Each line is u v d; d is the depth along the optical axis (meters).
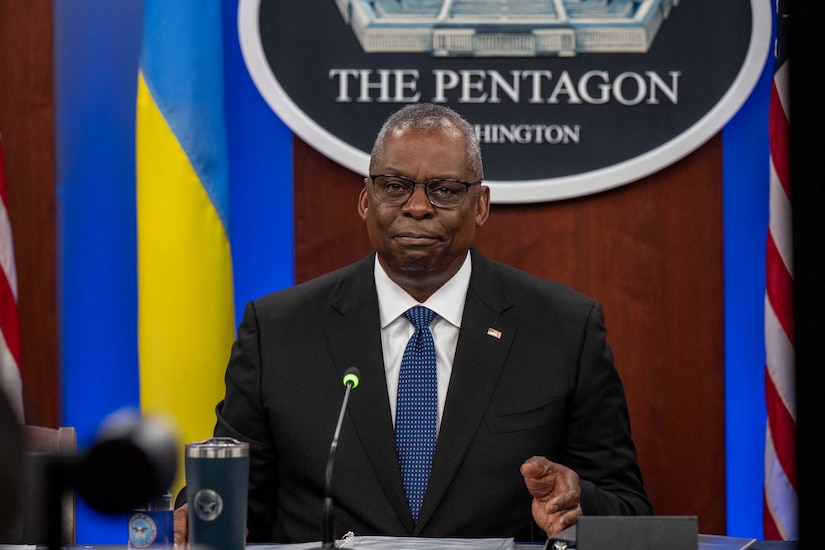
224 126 11.38
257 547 6.30
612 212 12.00
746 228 11.95
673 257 11.99
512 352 8.27
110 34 12.18
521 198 11.80
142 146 11.10
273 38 11.99
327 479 5.74
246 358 8.47
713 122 11.74
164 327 10.96
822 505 10.62
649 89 11.94
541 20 11.98
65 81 12.16
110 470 2.67
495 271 8.76
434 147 8.12
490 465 7.85
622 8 11.95
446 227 8.08
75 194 12.16
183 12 11.12
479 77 12.02
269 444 8.31
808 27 10.54
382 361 8.17
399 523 7.68
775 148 11.12
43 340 12.11
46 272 12.12
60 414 12.11
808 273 10.77
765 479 11.11
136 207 12.14
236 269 12.12
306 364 8.27
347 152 11.84
